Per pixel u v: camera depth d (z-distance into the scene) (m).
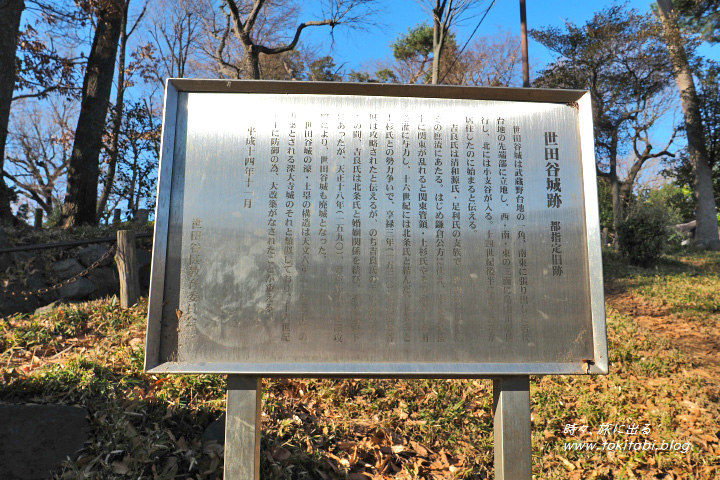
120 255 6.29
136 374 4.01
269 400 3.93
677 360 5.78
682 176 22.88
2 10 8.90
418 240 2.70
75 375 3.49
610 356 5.76
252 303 2.61
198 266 2.62
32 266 7.05
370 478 3.36
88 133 11.01
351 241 2.68
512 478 2.62
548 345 2.66
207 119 2.76
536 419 4.30
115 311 5.95
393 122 2.81
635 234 12.81
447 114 2.84
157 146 13.41
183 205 2.67
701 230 20.05
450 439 3.89
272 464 3.15
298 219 2.68
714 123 20.91
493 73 26.38
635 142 22.80
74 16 12.54
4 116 9.04
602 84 20.39
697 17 19.33
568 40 20.34
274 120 2.78
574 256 2.75
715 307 8.72
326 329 2.60
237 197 2.69
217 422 3.39
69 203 10.83
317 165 2.74
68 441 2.92
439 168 2.78
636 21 19.12
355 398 4.41
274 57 26.44
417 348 2.61
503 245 2.73
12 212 9.38
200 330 2.58
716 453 3.87
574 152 2.85
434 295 2.66
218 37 17.81
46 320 5.41
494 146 2.83
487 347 2.64
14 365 4.16
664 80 20.09
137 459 2.93
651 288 10.27
